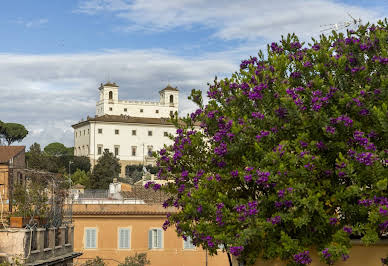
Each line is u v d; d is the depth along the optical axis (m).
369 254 13.67
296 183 11.73
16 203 19.02
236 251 11.73
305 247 12.51
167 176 15.26
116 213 35.19
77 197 38.78
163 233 35.66
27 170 20.36
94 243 35.03
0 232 17.64
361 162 10.89
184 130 15.06
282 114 12.39
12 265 17.42
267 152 12.23
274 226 12.02
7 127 172.75
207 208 12.66
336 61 12.55
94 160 170.12
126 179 139.00
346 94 11.70
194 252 35.78
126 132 174.75
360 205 11.70
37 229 18.66
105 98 188.25
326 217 11.73
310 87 12.53
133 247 35.25
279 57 13.68
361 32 13.80
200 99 14.80
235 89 13.96
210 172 14.47
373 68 12.82
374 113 11.30
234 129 12.49
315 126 12.12
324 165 12.03
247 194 13.95
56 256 20.25
